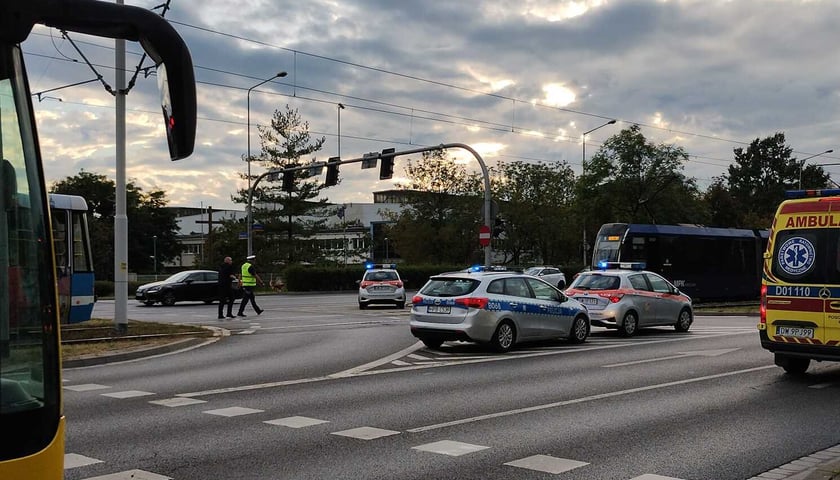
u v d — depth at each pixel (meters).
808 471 6.04
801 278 10.86
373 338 17.84
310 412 8.61
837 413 8.55
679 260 36.31
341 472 6.05
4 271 2.54
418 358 13.98
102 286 49.38
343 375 11.69
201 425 7.86
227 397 9.64
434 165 60.16
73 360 13.05
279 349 15.59
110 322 20.41
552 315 15.89
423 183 60.19
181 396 9.70
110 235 73.88
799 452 6.75
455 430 7.64
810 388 10.31
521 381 11.02
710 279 37.31
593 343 16.67
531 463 6.33
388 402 9.27
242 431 7.57
